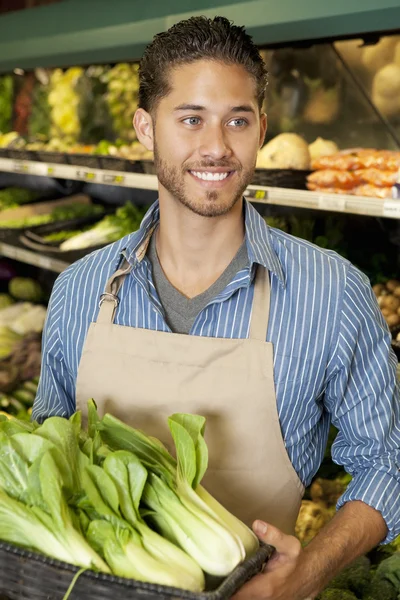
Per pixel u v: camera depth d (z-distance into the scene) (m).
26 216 4.75
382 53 3.06
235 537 1.25
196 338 1.54
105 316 1.63
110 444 1.41
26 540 1.26
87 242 4.20
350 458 1.60
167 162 1.49
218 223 1.56
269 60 3.45
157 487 1.30
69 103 4.51
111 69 4.34
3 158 4.42
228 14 2.78
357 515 1.48
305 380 1.53
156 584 1.15
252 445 1.53
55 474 1.25
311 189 2.78
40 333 4.41
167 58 1.45
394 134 3.10
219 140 1.43
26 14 3.96
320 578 1.37
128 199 4.66
